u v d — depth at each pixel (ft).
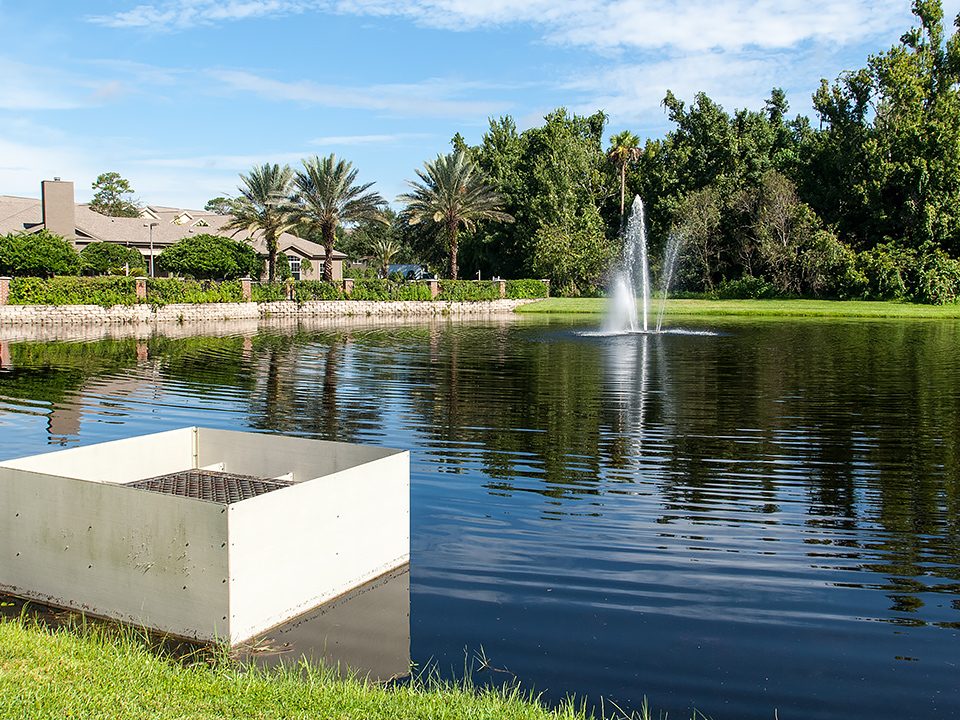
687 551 20.03
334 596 16.26
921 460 29.12
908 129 148.15
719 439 32.86
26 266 110.63
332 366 57.98
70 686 11.50
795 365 57.62
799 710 12.90
